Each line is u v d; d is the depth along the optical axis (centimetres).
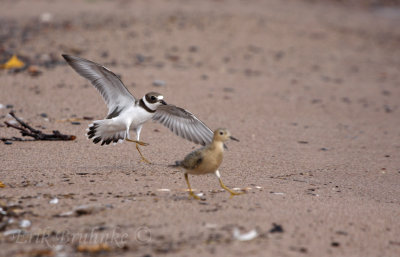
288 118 1662
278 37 2798
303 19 3272
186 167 834
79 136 1288
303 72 2317
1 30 2548
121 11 3023
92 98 1664
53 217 750
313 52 2652
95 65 1009
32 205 796
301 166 1165
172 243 650
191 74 2077
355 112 1812
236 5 3431
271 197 862
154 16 2925
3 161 1057
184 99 1742
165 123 1120
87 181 934
